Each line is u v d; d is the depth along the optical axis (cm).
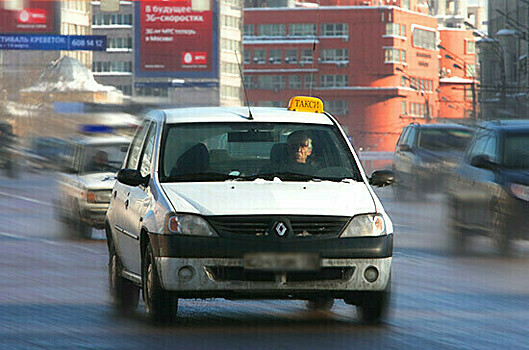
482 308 3203
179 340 2617
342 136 3112
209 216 2738
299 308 3206
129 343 2580
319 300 3200
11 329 2797
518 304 3300
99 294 3500
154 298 2795
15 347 2538
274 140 3047
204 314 3066
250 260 2703
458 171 5556
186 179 2927
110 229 3344
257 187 2859
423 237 5828
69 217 5844
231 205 2766
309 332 2745
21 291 3572
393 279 3956
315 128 3100
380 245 2772
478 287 3728
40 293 3522
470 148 5600
